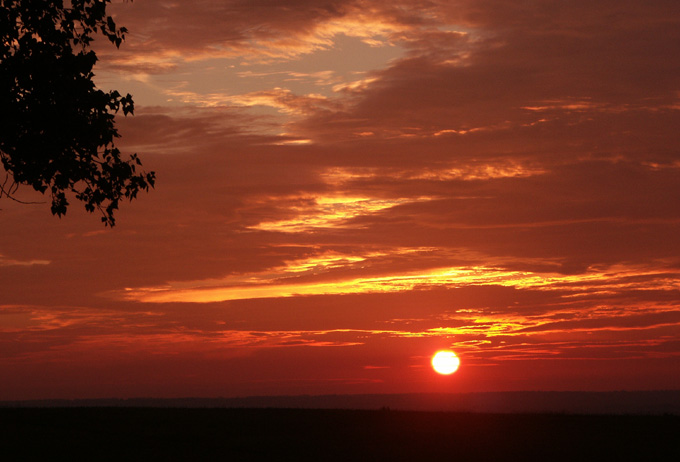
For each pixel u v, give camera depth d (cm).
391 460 2542
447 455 2645
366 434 3175
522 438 2997
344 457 2631
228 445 2909
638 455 2614
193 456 2641
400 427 3388
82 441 2959
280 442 2972
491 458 2569
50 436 3083
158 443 2952
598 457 2586
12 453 2627
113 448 2806
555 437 3027
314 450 2783
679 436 3020
